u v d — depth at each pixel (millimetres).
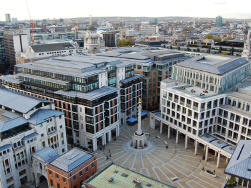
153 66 175750
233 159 78625
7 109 107312
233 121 111750
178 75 146000
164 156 117062
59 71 129125
